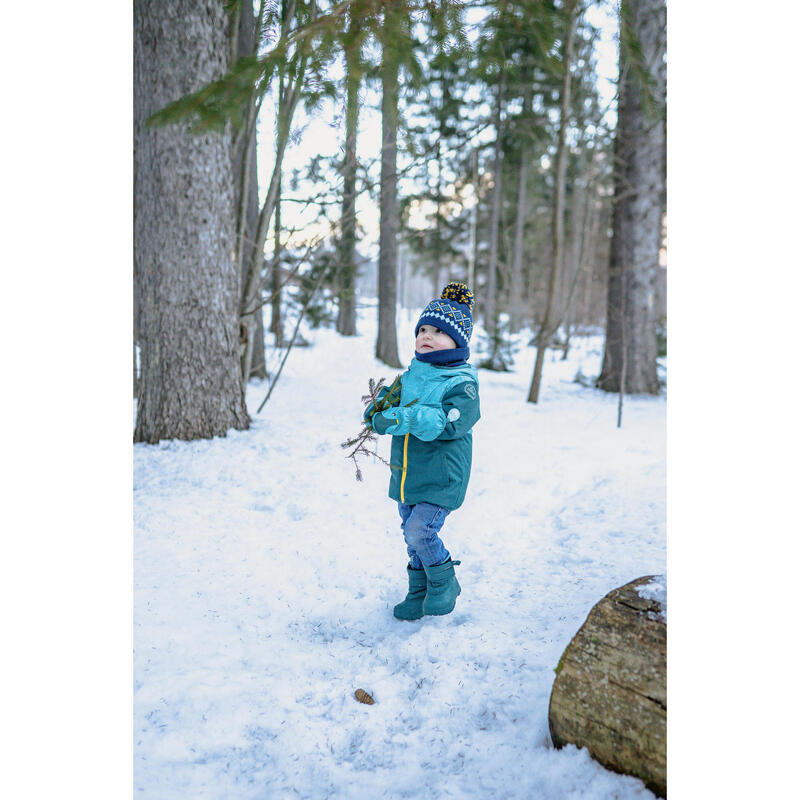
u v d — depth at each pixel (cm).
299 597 294
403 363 1414
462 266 2328
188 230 543
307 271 1223
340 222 666
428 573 261
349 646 251
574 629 249
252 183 884
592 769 163
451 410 249
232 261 580
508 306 1964
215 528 375
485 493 443
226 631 261
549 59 227
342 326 2019
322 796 170
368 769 181
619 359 1058
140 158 542
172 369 548
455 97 827
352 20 188
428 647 241
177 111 197
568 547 339
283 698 214
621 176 1046
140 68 529
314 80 197
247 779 177
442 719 200
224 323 572
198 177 542
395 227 1338
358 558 338
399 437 263
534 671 221
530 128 1180
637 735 156
